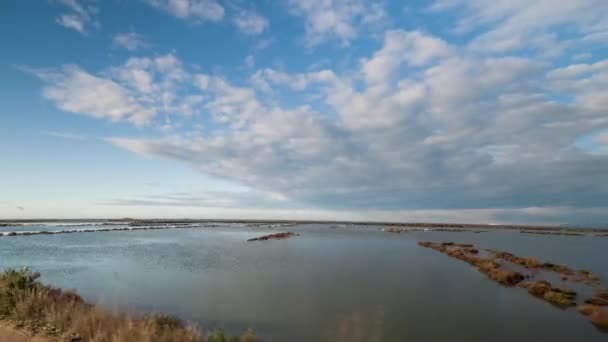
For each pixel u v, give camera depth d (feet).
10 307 37.35
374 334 43.06
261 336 41.09
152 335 32.22
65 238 182.29
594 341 42.32
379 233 315.17
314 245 166.61
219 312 50.34
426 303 58.49
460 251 133.59
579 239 267.39
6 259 103.60
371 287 70.69
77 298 47.98
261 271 87.66
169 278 75.97
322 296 61.82
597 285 75.66
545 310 55.62
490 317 51.26
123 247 142.20
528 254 143.33
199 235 235.20
